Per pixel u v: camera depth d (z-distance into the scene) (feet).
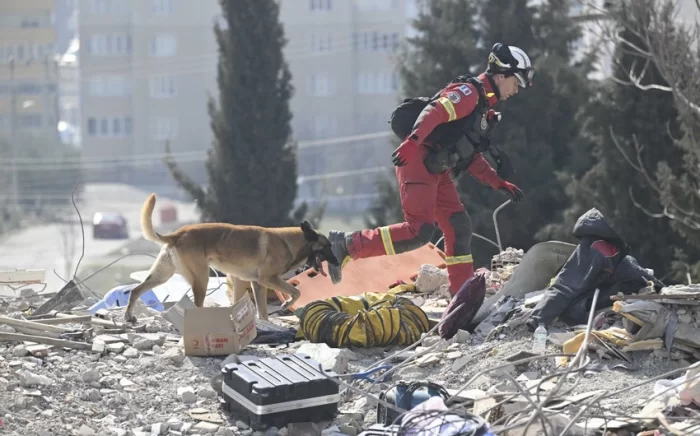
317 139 469.98
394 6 470.80
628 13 124.16
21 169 461.37
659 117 149.07
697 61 118.21
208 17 467.52
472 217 177.88
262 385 45.93
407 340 56.34
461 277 63.00
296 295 61.82
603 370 49.24
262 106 230.48
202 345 53.67
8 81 524.52
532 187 180.24
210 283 80.38
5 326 55.31
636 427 43.19
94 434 44.65
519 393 42.37
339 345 55.67
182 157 467.11
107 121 474.90
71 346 53.67
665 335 49.47
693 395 43.78
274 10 231.30
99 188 468.34
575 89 166.20
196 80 469.57
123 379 50.11
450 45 198.90
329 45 469.16
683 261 135.33
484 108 58.23
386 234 57.82
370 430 42.09
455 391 48.44
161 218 434.30
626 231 150.10
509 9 195.00
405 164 55.31
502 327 54.39
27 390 47.55
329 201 449.48
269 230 60.29
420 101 59.47
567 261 55.31
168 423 46.14
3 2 541.34
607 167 153.69
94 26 470.80
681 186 125.39
